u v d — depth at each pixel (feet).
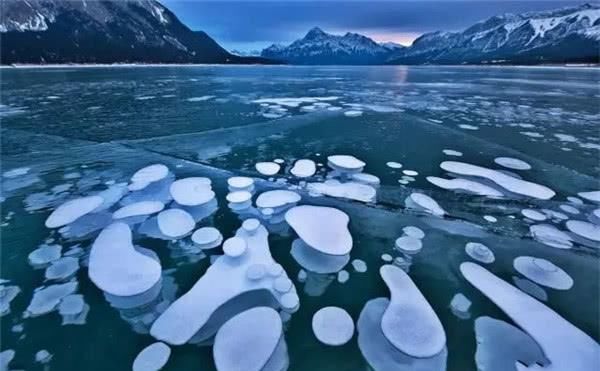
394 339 4.85
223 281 6.13
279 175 11.35
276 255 7.09
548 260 6.86
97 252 6.79
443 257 7.03
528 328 5.18
